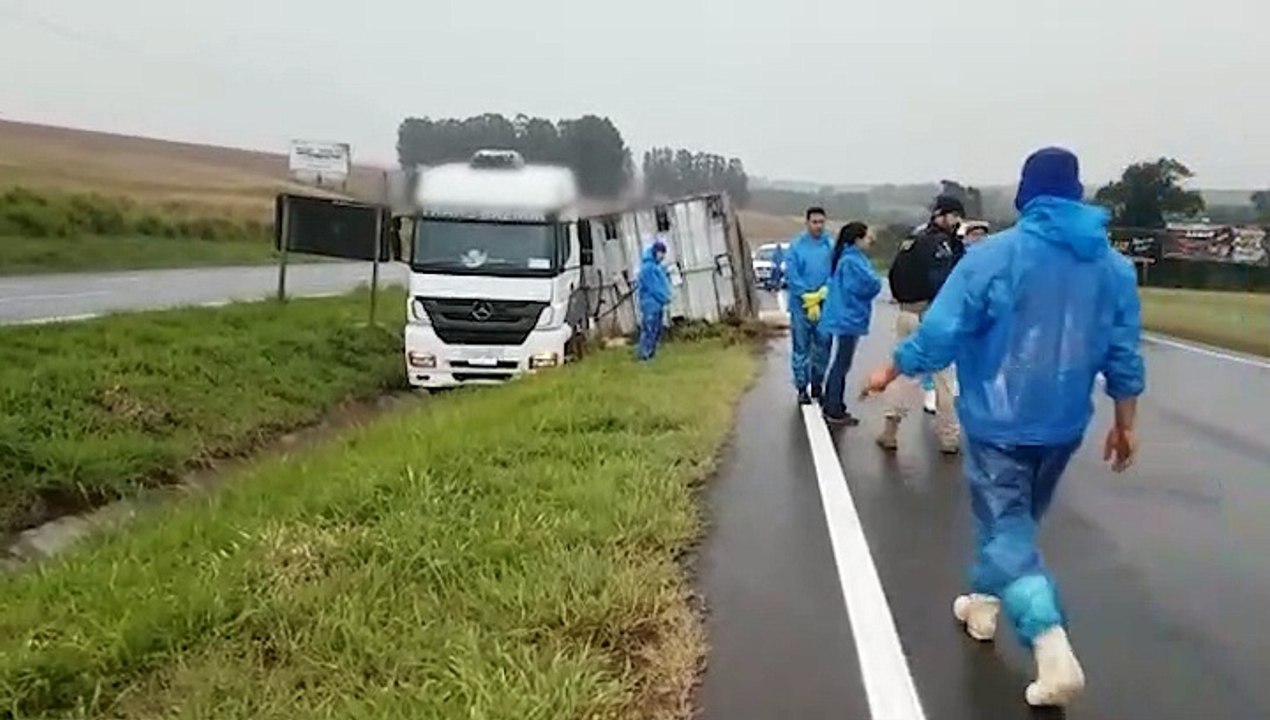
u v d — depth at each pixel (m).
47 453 11.89
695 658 5.26
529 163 19.92
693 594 6.18
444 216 18.39
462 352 18.25
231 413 15.70
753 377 15.50
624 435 9.79
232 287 32.88
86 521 11.25
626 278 22.55
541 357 18.27
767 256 36.59
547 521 6.84
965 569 6.71
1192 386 16.34
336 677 4.86
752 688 5.00
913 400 12.28
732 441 10.57
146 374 15.90
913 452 10.23
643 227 22.72
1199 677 5.20
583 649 5.07
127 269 37.75
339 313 24.67
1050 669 4.74
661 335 21.59
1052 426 4.84
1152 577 6.72
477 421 10.86
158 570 6.43
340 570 6.09
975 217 13.53
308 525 6.95
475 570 6.04
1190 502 8.69
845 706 4.84
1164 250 42.16
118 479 12.13
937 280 10.38
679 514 7.37
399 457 8.77
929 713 4.79
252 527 7.02
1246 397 15.11
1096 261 4.79
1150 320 28.23
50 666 4.96
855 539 7.25
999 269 4.78
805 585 6.36
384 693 4.59
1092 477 9.65
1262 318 28.98
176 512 9.28
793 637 5.58
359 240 23.66
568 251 19.08
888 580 6.49
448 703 4.48
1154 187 49.28
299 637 5.26
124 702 4.79
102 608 5.70
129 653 5.12
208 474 13.61
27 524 11.02
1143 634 5.76
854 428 11.49
